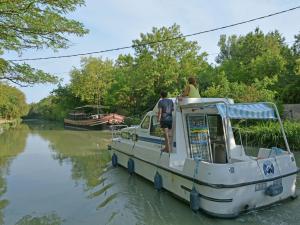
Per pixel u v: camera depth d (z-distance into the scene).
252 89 21.42
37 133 35.78
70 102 61.34
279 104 21.70
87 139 26.67
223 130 8.86
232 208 6.74
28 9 8.53
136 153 10.80
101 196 9.01
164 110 8.80
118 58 48.38
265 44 39.84
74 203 8.51
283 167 7.55
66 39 9.92
